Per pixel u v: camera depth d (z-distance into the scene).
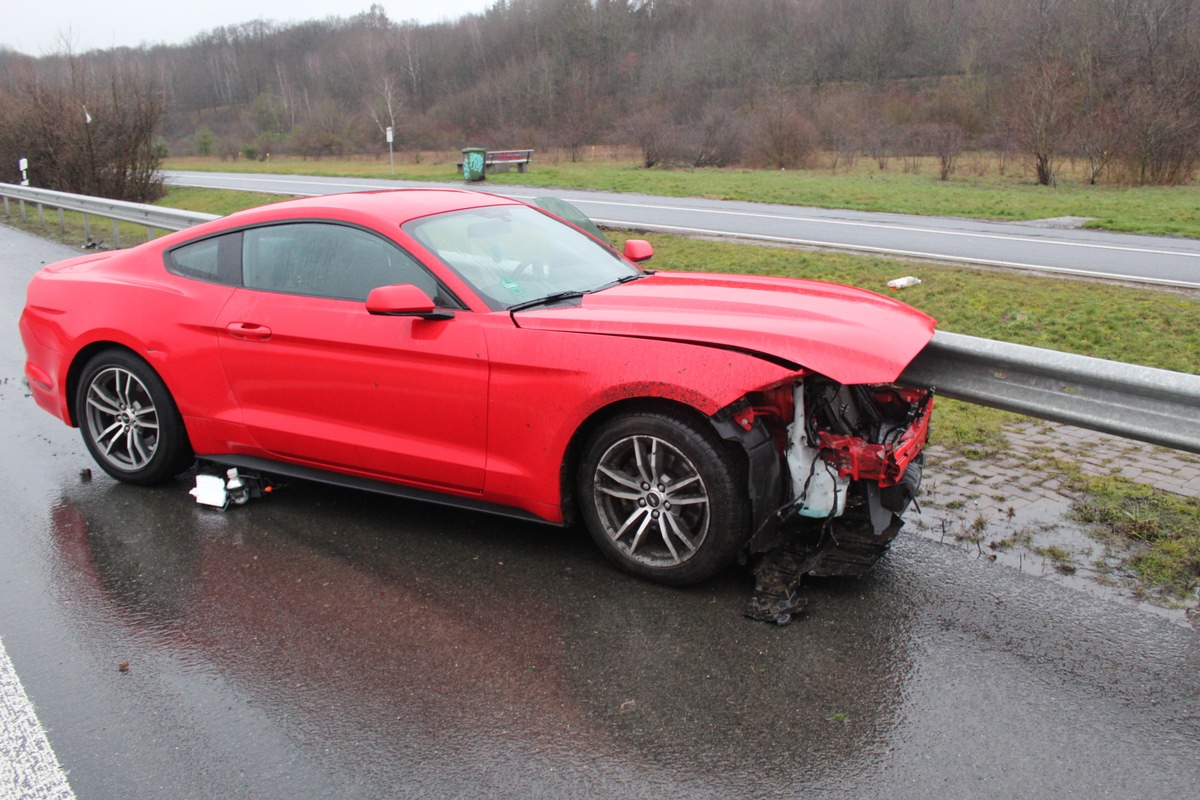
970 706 2.85
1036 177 25.48
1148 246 12.88
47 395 5.02
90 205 14.48
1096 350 7.23
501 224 4.47
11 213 20.27
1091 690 2.93
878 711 2.84
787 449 3.48
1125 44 26.94
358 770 2.62
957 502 4.39
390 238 4.05
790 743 2.69
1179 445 3.46
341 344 4.05
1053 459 4.93
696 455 3.39
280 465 4.50
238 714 2.89
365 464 4.16
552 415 3.61
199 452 4.66
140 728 2.83
